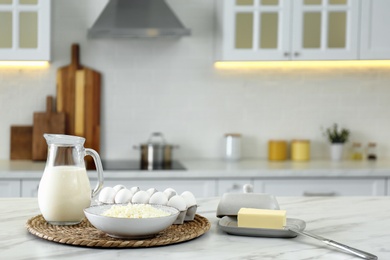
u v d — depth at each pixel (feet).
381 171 13.01
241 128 15.07
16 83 14.56
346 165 13.75
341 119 15.19
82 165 5.94
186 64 14.88
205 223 5.90
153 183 12.65
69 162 5.84
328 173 12.91
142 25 13.50
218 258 4.81
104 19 13.56
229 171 12.72
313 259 4.81
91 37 14.16
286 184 12.90
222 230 5.81
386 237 5.64
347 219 6.48
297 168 13.11
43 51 13.46
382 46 13.93
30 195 12.42
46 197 5.75
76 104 14.58
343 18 13.97
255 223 5.62
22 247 5.07
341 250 5.10
